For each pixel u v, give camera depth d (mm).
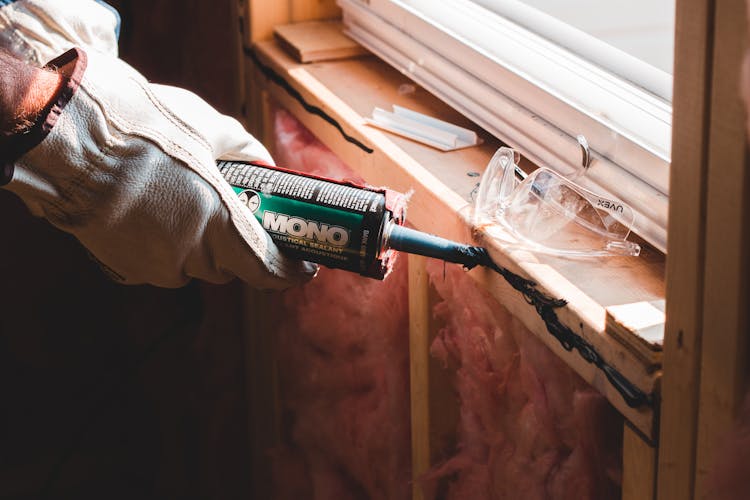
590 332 688
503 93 953
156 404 2199
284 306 1455
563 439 828
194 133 811
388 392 1160
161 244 807
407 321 1119
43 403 2230
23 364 2193
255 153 885
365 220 781
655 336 637
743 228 529
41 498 2039
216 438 1997
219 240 815
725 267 548
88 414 2246
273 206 815
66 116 751
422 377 1047
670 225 586
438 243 799
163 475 2209
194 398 2053
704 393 588
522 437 873
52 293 2158
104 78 775
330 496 1380
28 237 2092
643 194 769
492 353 921
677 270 588
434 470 1051
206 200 793
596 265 763
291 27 1384
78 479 2225
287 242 820
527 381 846
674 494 635
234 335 1879
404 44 1139
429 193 902
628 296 718
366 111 1109
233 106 1628
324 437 1372
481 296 907
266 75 1356
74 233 818
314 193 802
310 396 1404
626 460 686
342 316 1246
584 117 830
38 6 877
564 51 885
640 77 803
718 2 511
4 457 2207
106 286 2170
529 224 814
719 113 526
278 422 1643
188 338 2031
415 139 1022
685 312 588
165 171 785
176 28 1795
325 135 1167
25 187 768
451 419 1071
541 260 771
